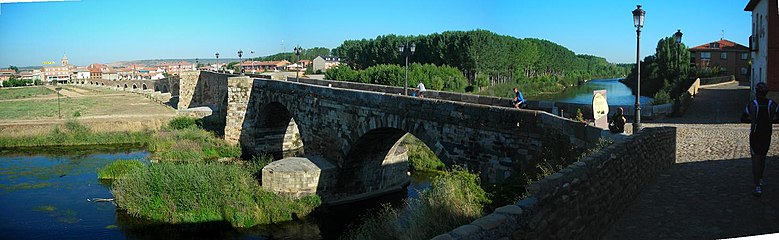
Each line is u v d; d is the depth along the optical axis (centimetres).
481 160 2142
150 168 3170
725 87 6288
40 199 3212
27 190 3434
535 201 813
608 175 1113
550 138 1830
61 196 3284
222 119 6359
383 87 4034
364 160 3341
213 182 2970
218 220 2762
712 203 1230
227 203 2870
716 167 1634
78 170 4056
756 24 4016
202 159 4544
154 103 8919
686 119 3369
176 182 2930
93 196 3278
